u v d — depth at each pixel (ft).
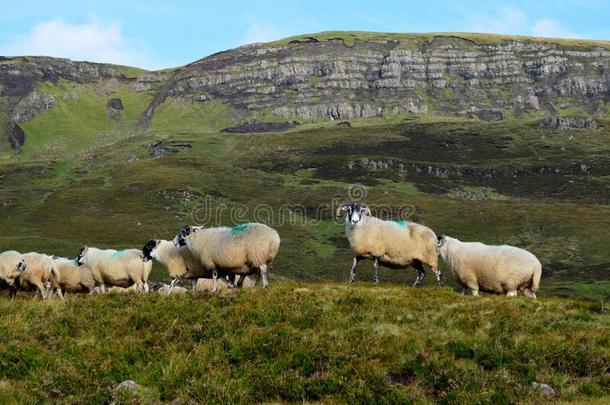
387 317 51.98
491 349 43.45
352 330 47.91
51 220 627.46
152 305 54.65
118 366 41.83
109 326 49.85
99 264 94.79
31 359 43.04
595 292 384.27
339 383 39.11
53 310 54.85
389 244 83.25
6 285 95.45
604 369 40.65
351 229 84.53
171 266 81.66
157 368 41.24
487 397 37.01
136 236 561.43
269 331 46.65
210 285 96.27
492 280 67.87
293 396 38.73
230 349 44.37
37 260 96.17
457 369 40.34
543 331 48.16
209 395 37.63
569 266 471.21
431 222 613.52
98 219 634.84
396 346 44.39
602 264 467.52
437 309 55.21
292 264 470.80
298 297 57.00
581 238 535.60
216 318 49.96
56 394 38.60
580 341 45.19
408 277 387.75
